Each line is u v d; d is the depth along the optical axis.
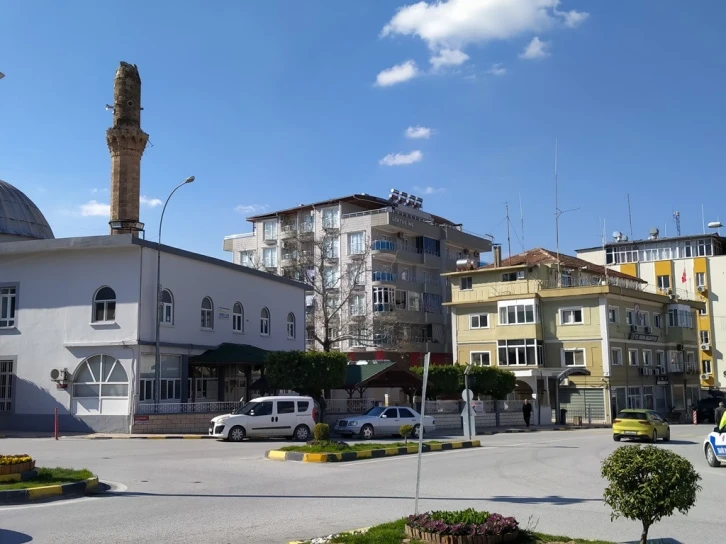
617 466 8.56
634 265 78.94
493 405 47.91
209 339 39.06
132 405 33.00
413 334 71.06
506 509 12.62
